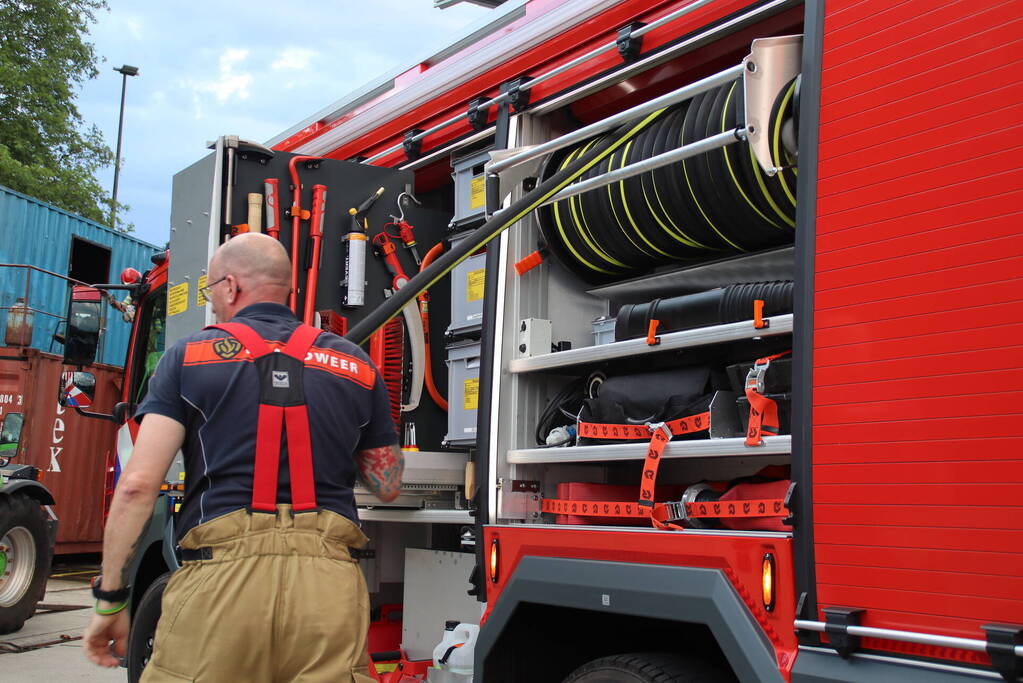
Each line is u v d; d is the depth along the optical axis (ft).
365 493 11.87
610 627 9.24
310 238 12.61
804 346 6.89
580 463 10.50
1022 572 5.58
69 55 77.66
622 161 9.76
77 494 32.76
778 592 6.90
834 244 6.81
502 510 9.90
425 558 12.44
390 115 13.05
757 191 8.59
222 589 6.35
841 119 6.91
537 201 9.21
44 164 75.92
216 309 7.50
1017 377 5.71
